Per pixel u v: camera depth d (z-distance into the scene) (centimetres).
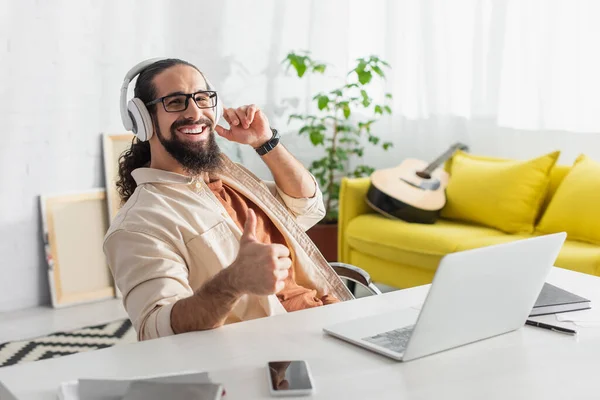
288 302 200
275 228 213
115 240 174
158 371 127
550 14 381
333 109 489
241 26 443
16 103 369
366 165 504
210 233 184
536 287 144
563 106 382
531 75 397
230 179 208
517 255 134
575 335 144
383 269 377
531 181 354
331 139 466
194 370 127
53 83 378
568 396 115
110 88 395
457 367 127
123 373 127
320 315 158
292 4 462
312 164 467
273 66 461
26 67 370
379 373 125
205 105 194
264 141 219
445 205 387
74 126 387
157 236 175
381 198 382
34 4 368
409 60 465
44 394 119
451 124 445
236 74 446
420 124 462
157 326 153
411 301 168
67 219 386
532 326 150
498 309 139
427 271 353
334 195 469
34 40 370
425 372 125
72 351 322
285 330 148
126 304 167
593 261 292
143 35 404
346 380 122
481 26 419
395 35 468
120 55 396
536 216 358
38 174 379
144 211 179
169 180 190
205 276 183
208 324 148
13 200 374
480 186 370
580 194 327
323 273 212
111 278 399
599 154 368
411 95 467
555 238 141
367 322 150
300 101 476
